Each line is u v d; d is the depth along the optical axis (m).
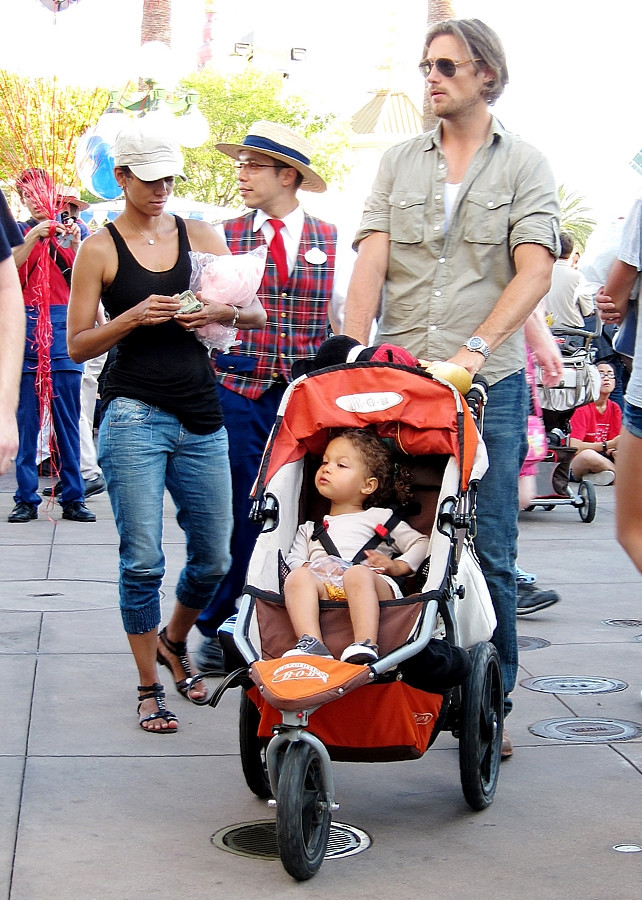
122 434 4.78
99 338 4.71
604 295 4.72
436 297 4.69
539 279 4.50
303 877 3.50
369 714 3.65
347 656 3.59
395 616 3.76
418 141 4.82
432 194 4.68
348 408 4.17
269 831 3.93
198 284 4.91
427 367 4.36
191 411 4.88
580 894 3.45
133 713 5.10
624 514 4.61
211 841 3.83
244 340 5.76
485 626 4.18
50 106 9.02
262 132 5.74
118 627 6.53
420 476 4.27
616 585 7.99
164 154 4.70
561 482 10.75
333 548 4.10
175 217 5.05
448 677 3.67
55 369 9.61
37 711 5.07
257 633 3.86
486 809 4.14
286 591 3.89
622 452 4.55
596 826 3.98
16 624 6.53
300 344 5.79
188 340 4.90
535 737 4.90
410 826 3.99
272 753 3.59
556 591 7.79
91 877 3.54
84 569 8.02
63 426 9.78
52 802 4.11
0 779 4.29
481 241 4.61
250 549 5.72
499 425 4.65
